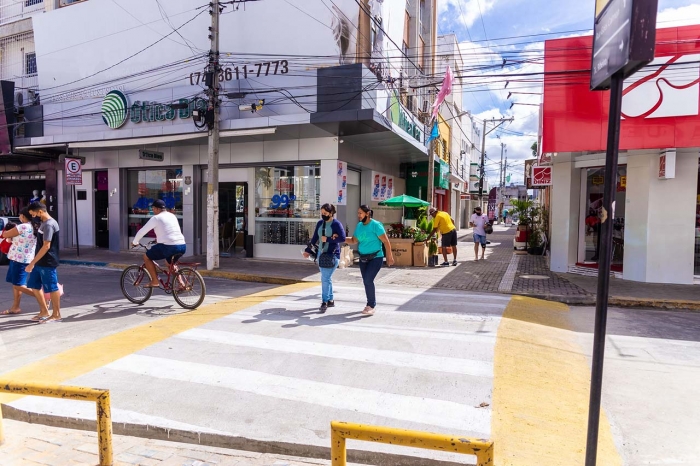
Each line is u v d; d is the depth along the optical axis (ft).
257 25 44.06
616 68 7.70
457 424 12.53
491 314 24.16
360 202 57.41
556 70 33.76
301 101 41.65
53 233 23.16
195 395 14.42
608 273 8.04
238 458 11.55
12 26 62.75
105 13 51.85
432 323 22.36
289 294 29.78
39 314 23.67
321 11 42.11
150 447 12.05
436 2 77.30
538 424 12.67
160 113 47.14
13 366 16.96
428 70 74.74
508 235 104.42
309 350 18.39
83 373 16.08
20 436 12.59
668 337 22.12
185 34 47.67
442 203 96.02
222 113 44.80
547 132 34.14
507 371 16.24
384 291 31.04
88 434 12.76
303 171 47.01
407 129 52.08
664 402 14.67
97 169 56.49
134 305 26.84
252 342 19.40
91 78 53.11
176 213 53.31
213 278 39.22
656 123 31.86
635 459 11.46
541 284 34.40
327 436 12.00
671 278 34.50
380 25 49.06
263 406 13.70
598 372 8.16
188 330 21.25
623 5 7.45
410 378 15.62
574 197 41.06
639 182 35.17
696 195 34.37
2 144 55.36
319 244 25.40
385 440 7.66
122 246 55.57
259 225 48.91
